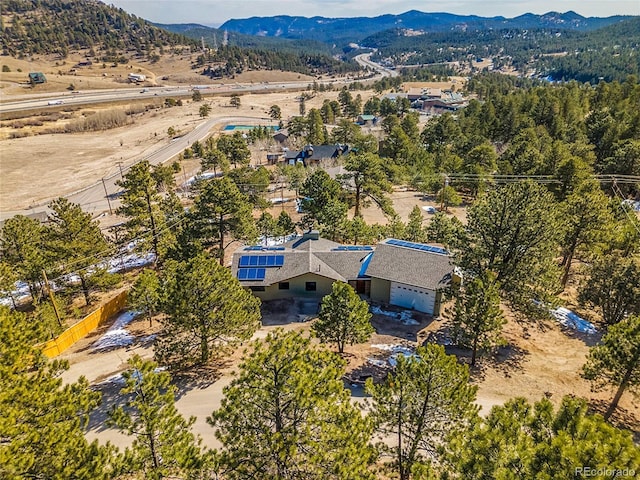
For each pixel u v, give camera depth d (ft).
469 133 329.72
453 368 54.80
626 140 219.20
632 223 131.54
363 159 175.11
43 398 49.88
